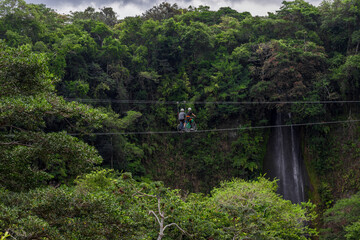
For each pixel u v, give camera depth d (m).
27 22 36.84
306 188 43.19
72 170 13.11
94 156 12.94
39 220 9.88
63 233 10.75
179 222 13.99
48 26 42.16
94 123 13.06
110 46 40.34
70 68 38.88
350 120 42.59
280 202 21.80
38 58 12.93
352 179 41.09
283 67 41.09
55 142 12.43
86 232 10.76
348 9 43.66
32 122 12.80
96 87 39.97
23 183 12.96
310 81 42.41
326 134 43.50
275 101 43.22
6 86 12.58
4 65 12.43
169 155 43.19
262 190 22.02
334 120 43.47
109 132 36.97
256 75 43.69
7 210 9.76
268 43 43.12
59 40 38.47
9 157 12.47
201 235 14.20
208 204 16.97
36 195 11.21
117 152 37.38
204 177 42.94
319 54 40.94
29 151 12.62
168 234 13.97
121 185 13.52
